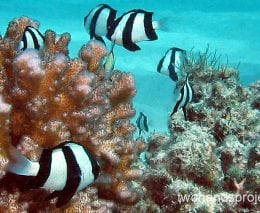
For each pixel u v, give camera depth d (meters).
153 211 0.50
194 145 0.52
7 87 0.36
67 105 0.36
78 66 0.37
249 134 0.67
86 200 0.35
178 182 0.48
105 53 0.45
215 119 0.69
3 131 0.30
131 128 0.45
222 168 0.53
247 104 0.72
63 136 0.35
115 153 0.40
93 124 0.39
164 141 0.67
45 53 0.40
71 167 0.29
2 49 0.38
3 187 0.33
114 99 0.44
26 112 0.34
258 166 0.47
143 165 0.55
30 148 0.32
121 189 0.42
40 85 0.35
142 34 0.74
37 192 0.34
